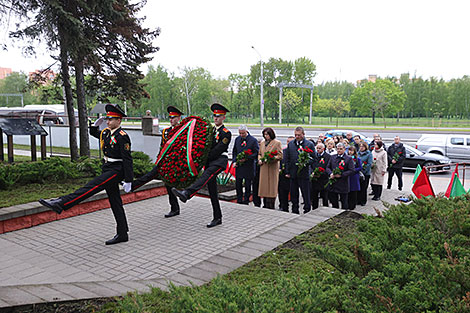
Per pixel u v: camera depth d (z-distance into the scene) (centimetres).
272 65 6906
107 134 599
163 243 596
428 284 293
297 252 507
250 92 7325
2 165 876
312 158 856
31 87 1402
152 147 1727
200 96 6381
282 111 6881
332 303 282
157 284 421
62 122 2709
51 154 1809
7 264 511
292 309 249
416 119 7112
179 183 652
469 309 255
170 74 6694
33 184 858
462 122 6050
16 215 651
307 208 866
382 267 329
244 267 459
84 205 762
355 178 965
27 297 345
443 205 512
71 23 1023
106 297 365
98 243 595
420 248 368
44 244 591
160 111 6731
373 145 1198
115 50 1448
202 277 436
